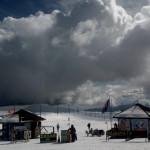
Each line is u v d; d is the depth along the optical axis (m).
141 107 47.31
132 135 44.72
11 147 34.62
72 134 39.78
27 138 42.66
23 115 49.62
